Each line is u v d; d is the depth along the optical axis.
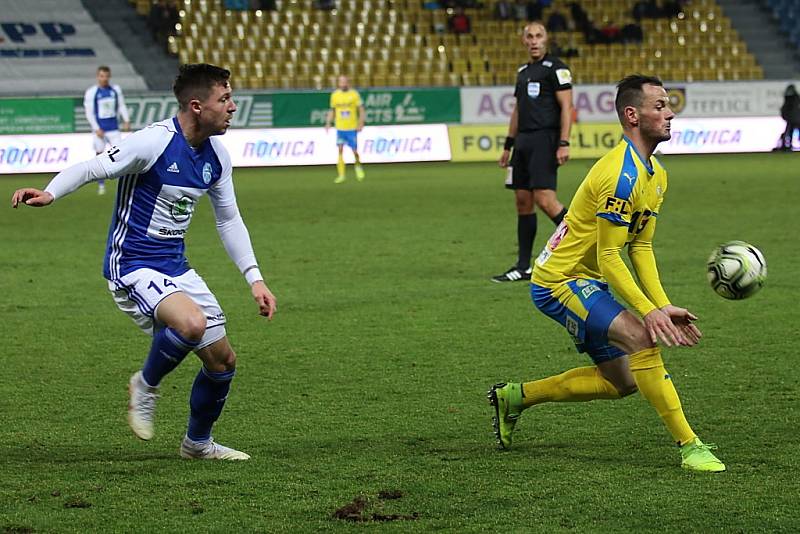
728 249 14.20
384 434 15.49
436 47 95.00
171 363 13.61
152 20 90.38
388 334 22.83
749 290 14.06
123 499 12.62
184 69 13.71
